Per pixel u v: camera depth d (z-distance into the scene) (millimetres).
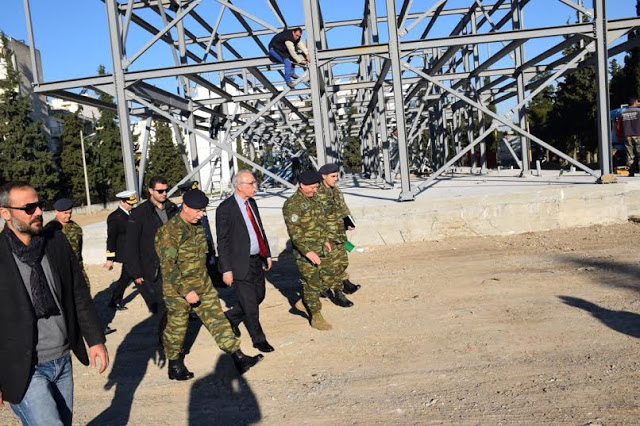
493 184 14031
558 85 34406
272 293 8352
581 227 11070
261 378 5047
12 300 2869
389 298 7305
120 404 4773
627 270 7453
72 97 12273
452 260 9188
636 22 11328
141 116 14180
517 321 5816
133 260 6230
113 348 6531
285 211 6145
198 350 6117
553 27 11320
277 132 26812
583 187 11133
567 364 4555
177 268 4980
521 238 10562
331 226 7027
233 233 5660
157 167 58281
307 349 5691
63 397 3133
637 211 11430
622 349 4750
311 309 6301
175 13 15570
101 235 11797
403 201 11383
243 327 6840
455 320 6082
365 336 5898
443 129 22656
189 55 16891
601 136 11586
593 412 3686
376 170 22812
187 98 16219
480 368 4672
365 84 17000
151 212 6238
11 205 2893
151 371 5617
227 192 21531
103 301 8992
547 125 35312
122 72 11367
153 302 7008
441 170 11594
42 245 3031
